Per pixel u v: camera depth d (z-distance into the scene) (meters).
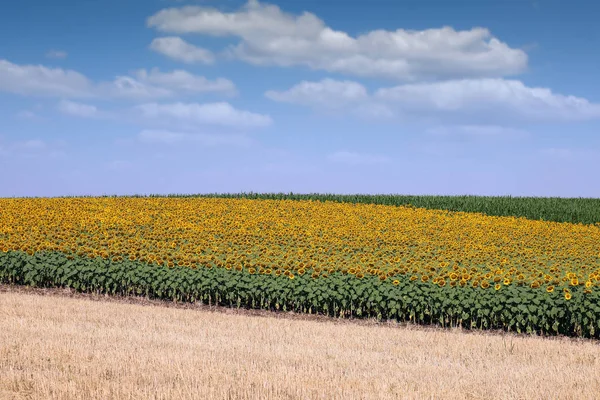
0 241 18.08
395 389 7.95
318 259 17.56
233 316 13.22
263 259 16.81
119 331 10.95
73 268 16.12
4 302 13.35
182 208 29.67
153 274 15.82
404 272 15.32
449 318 14.08
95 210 28.09
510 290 13.66
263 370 8.69
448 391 7.96
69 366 8.52
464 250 21.06
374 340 11.28
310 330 11.97
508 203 36.72
